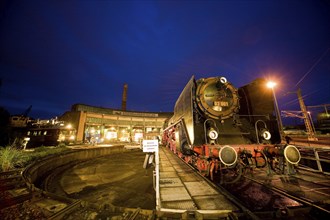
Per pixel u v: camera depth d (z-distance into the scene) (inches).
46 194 155.9
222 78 258.2
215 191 177.8
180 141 301.4
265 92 263.4
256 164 213.6
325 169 264.7
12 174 253.3
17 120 1095.0
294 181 208.7
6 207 135.2
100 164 491.8
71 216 121.1
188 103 250.7
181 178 231.5
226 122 260.2
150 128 1692.9
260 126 264.7
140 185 281.3
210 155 196.4
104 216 120.3
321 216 118.3
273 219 115.0
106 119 1438.2
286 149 189.8
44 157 406.9
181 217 117.8
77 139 1179.3
